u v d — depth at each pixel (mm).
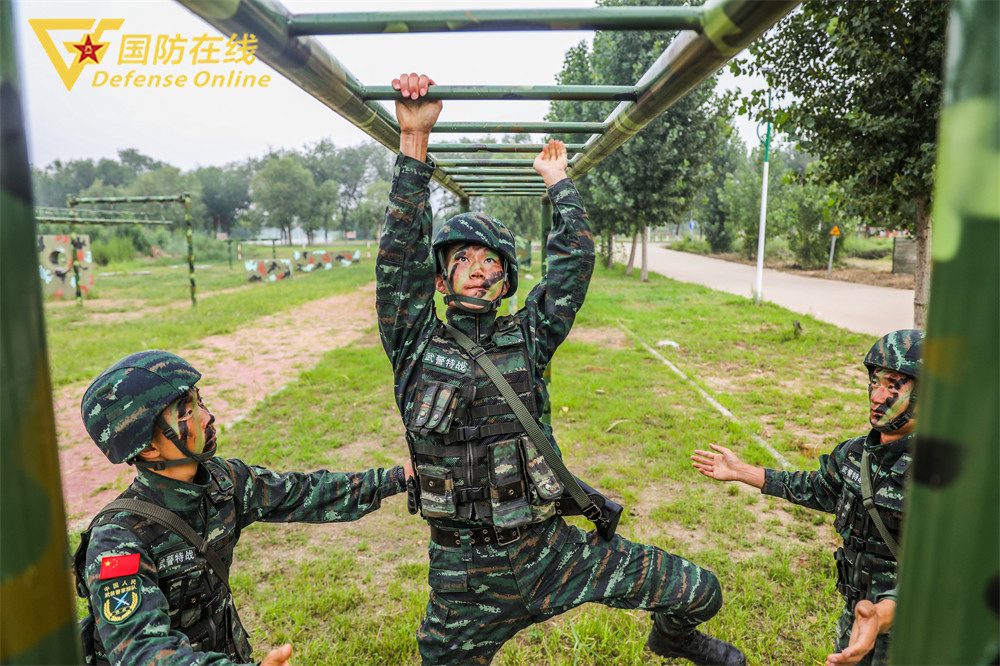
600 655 2916
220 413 7094
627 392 7660
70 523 4516
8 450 398
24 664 415
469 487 1775
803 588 3420
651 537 4062
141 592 1422
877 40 5922
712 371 8789
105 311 15281
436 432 1766
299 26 1125
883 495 1891
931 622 396
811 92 6695
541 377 1974
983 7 332
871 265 26609
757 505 4562
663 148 18422
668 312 14094
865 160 6449
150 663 1298
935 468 382
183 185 83562
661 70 1402
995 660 379
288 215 83562
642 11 1071
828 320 12695
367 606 3412
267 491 1877
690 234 49844
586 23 1104
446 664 1880
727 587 3471
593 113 18109
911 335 1874
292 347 10945
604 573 1884
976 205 343
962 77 345
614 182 19328
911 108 5871
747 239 33531
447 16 1116
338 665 2930
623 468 5176
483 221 1905
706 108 18406
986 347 350
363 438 6152
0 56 387
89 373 8797
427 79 1656
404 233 1818
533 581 1824
